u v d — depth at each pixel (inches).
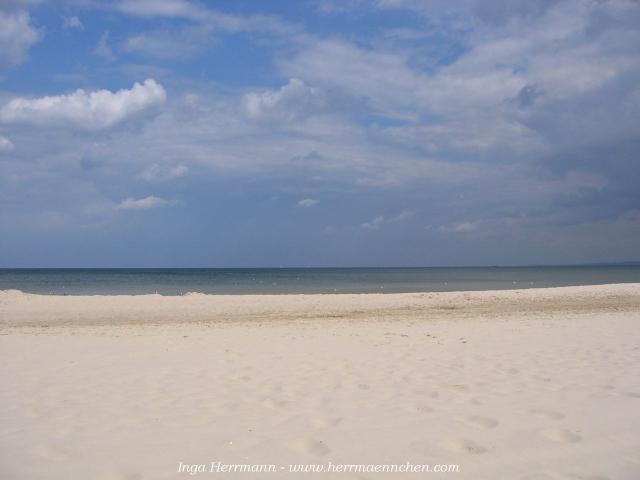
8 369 272.2
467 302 757.3
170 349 333.1
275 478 139.0
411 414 191.5
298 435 169.9
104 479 138.8
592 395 213.9
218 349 331.6
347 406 202.4
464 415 189.2
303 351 321.7
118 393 223.5
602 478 139.8
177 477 139.7
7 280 2288.4
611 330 396.2
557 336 368.8
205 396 218.1
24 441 165.3
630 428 175.3
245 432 173.2
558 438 166.9
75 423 183.3
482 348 325.4
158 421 185.3
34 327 500.1
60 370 269.6
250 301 761.0
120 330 454.6
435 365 276.1
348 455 153.8
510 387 227.8
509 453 155.4
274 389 229.1
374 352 316.5
